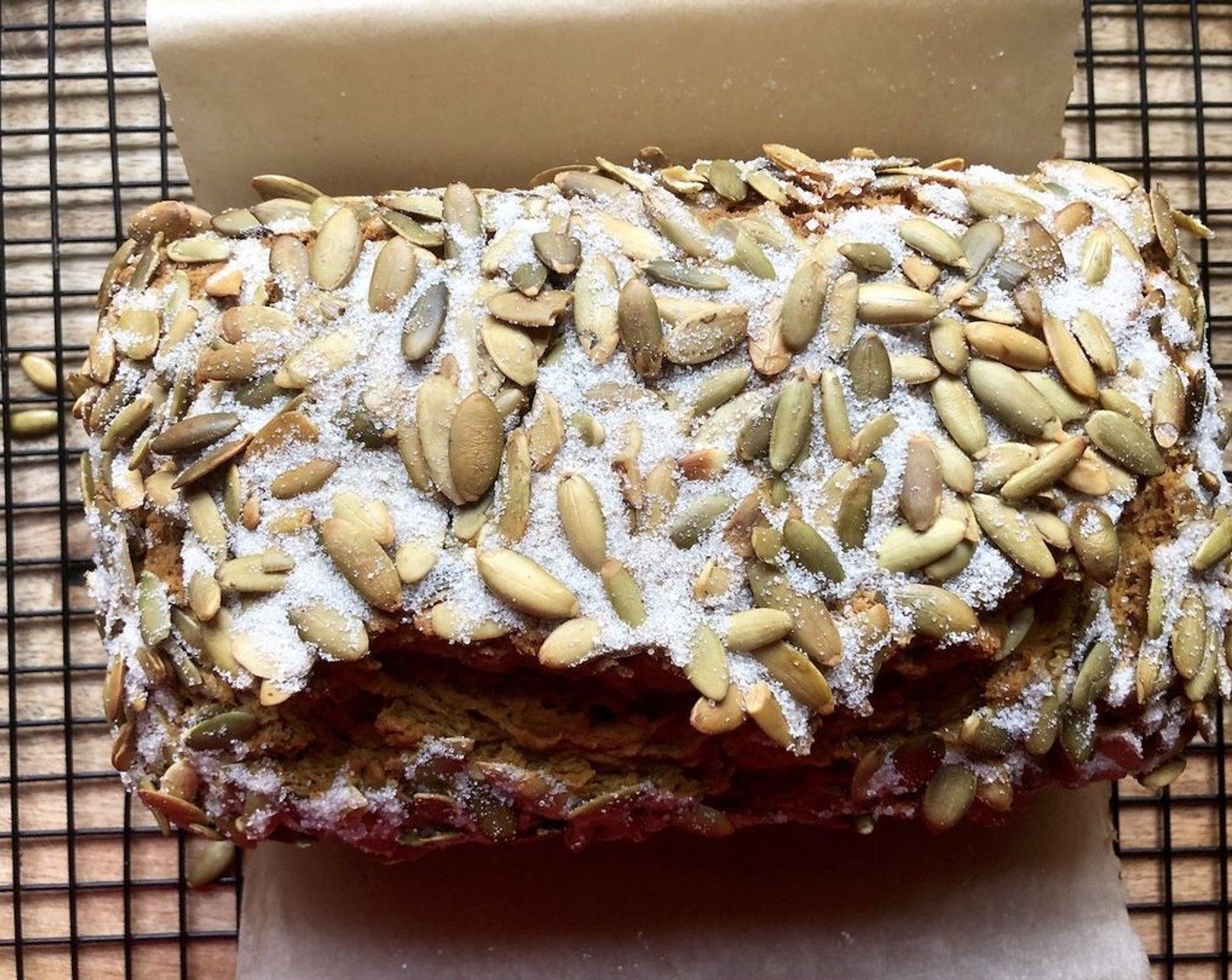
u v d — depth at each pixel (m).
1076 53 0.42
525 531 0.33
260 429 0.33
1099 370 0.34
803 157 0.36
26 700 0.41
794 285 0.34
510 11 0.38
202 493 0.33
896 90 0.39
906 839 0.39
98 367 0.34
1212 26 0.42
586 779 0.34
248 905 0.39
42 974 0.40
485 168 0.40
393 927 0.39
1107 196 0.35
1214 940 0.40
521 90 0.39
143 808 0.40
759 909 0.39
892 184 0.35
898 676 0.34
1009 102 0.39
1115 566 0.33
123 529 0.34
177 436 0.33
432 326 0.33
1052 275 0.34
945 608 0.32
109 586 0.35
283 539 0.33
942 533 0.33
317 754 0.34
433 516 0.33
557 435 0.33
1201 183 0.41
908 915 0.39
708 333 0.33
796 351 0.34
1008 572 0.33
